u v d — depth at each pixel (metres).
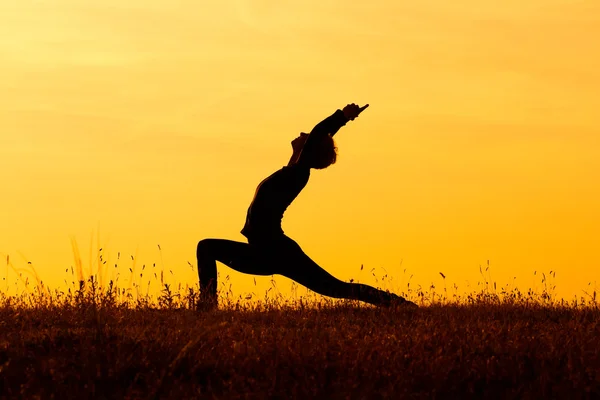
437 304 16.56
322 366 10.05
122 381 9.56
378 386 9.59
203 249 16.17
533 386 9.62
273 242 16.12
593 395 9.30
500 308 16.11
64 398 9.03
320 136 16.23
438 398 9.28
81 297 14.20
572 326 13.52
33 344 10.95
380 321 14.25
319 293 16.42
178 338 11.29
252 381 9.43
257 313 15.05
